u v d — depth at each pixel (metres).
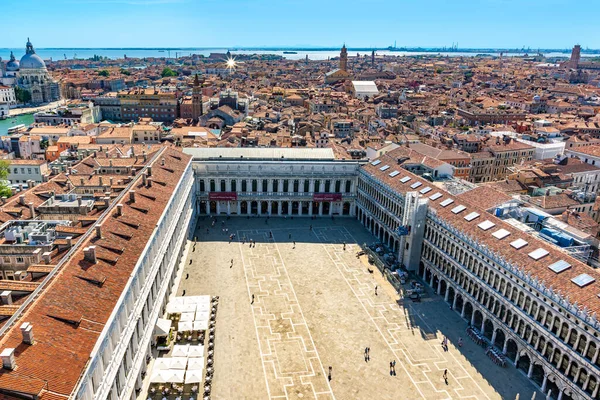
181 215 117.56
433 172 136.50
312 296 103.25
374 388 76.19
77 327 54.34
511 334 81.75
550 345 73.88
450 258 100.06
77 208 89.06
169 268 98.94
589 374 66.25
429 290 107.88
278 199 152.12
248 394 73.81
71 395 45.53
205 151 153.12
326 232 141.00
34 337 49.47
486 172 184.38
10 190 130.25
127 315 67.19
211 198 149.75
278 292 104.31
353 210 155.25
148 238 80.19
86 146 175.75
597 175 165.38
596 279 71.88
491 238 90.44
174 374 72.50
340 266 118.25
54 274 61.31
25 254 73.69
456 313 98.75
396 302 102.06
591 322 65.50
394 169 136.38
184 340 85.69
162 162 122.31
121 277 66.56
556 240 91.06
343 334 90.06
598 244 91.44
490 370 81.25
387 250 127.31
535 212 101.88
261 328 90.81
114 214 82.69
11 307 55.38
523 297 79.44
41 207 88.50
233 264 117.00
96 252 68.81
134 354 70.44
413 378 78.69
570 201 118.94
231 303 99.00
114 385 60.00
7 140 194.62
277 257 122.06
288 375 78.38
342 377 78.44
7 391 42.72
